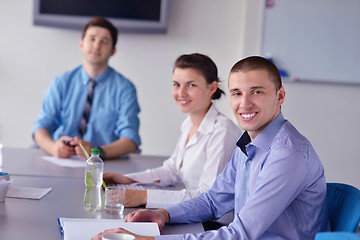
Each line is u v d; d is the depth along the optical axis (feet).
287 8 12.34
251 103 4.00
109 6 12.99
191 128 6.42
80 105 9.26
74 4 12.94
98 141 9.26
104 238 3.10
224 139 5.71
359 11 12.21
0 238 3.43
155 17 12.96
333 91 12.52
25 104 13.46
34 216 4.11
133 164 7.55
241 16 13.11
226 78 13.25
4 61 13.38
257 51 12.51
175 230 4.19
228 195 4.78
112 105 9.28
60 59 13.35
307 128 12.61
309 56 12.39
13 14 13.28
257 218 3.61
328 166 12.67
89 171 4.50
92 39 9.10
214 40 13.24
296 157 3.74
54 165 6.91
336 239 2.62
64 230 3.59
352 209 3.88
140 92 13.46
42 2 12.90
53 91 9.22
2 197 4.56
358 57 12.33
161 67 13.38
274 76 4.03
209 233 3.63
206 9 13.20
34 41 13.33
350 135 12.60
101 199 4.87
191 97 6.09
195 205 4.63
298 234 3.88
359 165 12.63
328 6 12.26
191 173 6.00
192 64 6.04
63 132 9.25
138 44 13.34
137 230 3.76
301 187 3.79
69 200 4.81
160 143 13.57
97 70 9.30
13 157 7.44
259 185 3.74
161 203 4.86
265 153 4.09
